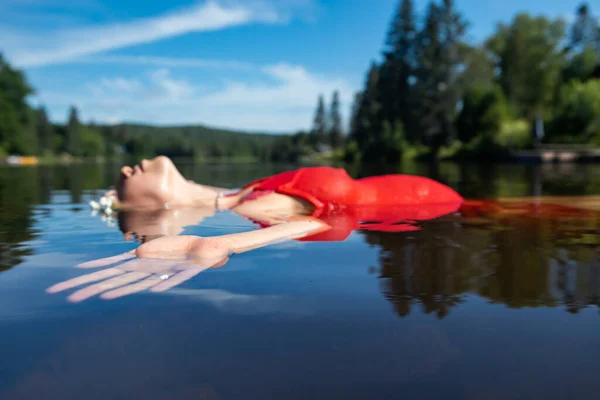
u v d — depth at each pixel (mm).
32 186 8734
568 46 54062
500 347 1301
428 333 1396
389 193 4762
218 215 4129
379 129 48094
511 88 46250
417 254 2482
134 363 1209
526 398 1048
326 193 4422
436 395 1059
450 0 43219
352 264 2256
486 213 4152
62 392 1077
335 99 83000
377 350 1280
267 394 1062
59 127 99375
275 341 1340
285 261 2324
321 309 1605
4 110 57219
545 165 18016
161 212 4355
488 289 1829
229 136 171500
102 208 4668
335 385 1100
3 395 1061
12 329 1431
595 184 7945
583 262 2270
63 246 2713
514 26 51938
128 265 2219
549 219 3799
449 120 42156
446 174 12508
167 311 1586
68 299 1714
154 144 116500
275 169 19922
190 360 1226
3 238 2973
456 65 44219
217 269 2156
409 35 47250
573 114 30172
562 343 1327
